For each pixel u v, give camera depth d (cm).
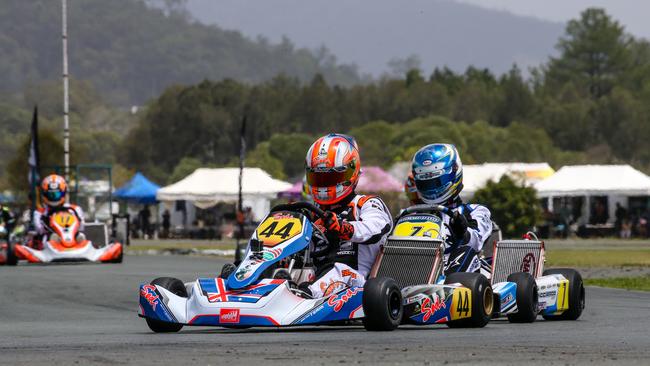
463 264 3209
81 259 7812
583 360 2073
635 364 2009
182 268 7225
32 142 9656
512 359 2086
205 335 2761
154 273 6575
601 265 7544
